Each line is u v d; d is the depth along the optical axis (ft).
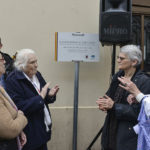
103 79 12.11
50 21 11.51
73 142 11.02
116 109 7.17
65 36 10.61
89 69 12.00
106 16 9.50
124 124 7.34
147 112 6.62
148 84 7.11
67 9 11.62
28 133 7.68
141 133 6.74
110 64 12.12
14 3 11.20
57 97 11.75
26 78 7.86
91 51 10.77
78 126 11.90
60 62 11.69
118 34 9.55
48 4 11.46
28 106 7.51
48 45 11.53
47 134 8.31
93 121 12.01
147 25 13.19
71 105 11.88
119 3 9.60
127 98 7.36
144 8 12.96
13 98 7.55
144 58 13.20
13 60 9.23
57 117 11.71
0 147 5.75
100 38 9.64
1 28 11.15
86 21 11.82
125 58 7.39
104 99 7.36
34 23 11.39
